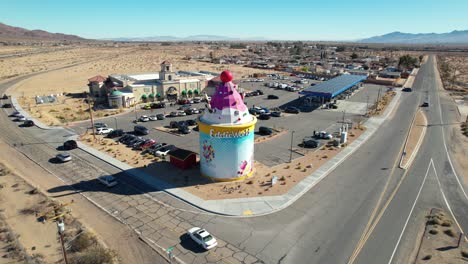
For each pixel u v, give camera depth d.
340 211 34.22
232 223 31.97
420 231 30.75
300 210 34.34
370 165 46.81
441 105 88.94
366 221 32.38
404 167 46.06
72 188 39.09
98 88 94.31
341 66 181.38
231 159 40.00
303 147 54.53
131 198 36.84
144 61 199.25
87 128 64.62
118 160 47.84
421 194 38.22
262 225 31.64
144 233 30.17
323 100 88.25
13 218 31.95
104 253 26.03
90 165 46.19
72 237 28.84
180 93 95.75
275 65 186.62
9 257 26.06
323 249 28.05
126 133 61.50
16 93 99.00
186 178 41.78
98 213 33.56
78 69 156.50
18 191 37.56
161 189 38.97
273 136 60.66
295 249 28.00
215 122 39.66
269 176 42.66
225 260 26.52
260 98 97.69
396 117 75.75
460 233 30.27
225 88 39.97
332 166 46.09
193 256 26.97
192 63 195.38
